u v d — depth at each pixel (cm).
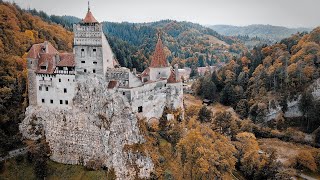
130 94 12550
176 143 12669
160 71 13750
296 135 17688
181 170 11994
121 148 12319
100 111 12862
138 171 12006
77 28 12838
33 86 13588
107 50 13138
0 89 14138
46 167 12862
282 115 19212
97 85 12912
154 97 13412
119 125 12512
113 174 12269
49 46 14125
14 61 15812
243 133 15112
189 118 15288
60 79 13238
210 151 12138
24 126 13675
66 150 13250
